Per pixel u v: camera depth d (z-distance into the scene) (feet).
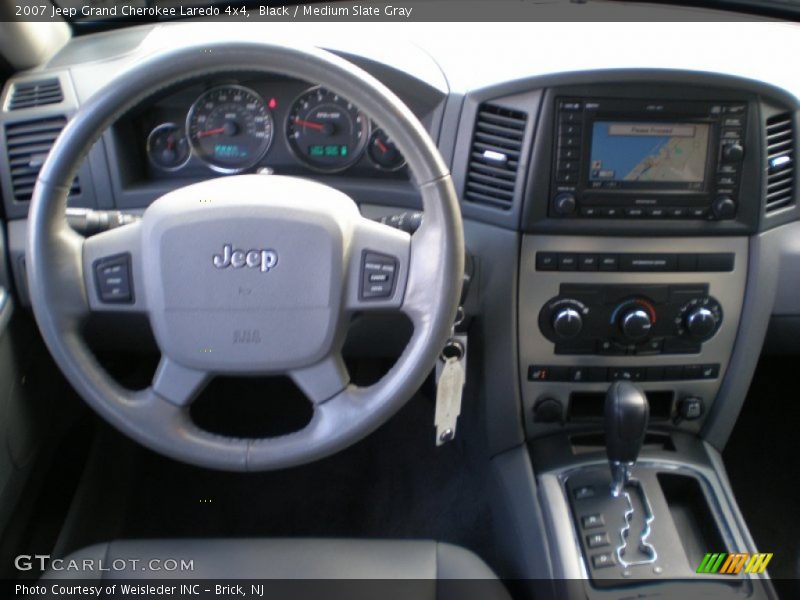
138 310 3.28
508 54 4.30
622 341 4.42
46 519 5.21
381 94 2.91
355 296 3.26
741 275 4.38
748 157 4.14
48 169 2.98
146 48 4.69
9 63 4.39
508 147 4.14
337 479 6.05
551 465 4.52
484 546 5.52
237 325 3.25
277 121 4.37
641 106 4.02
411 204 4.37
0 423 4.22
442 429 3.76
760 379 5.91
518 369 4.53
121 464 5.84
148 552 3.84
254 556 3.82
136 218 3.37
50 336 3.16
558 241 4.28
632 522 4.14
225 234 3.14
